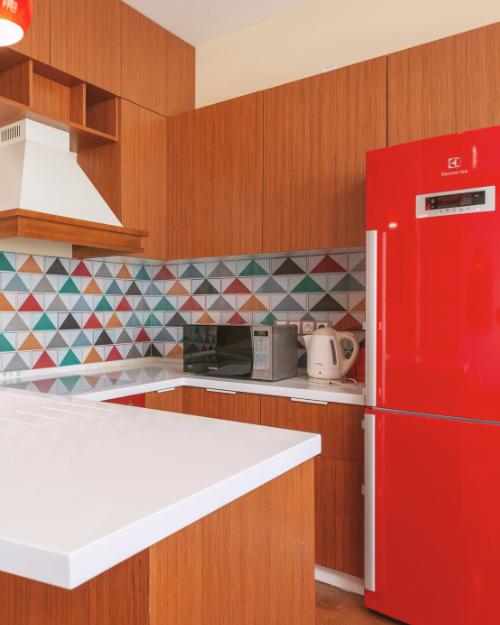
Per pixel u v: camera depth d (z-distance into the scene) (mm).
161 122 2756
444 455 1596
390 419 1711
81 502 642
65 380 2295
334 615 1805
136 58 2619
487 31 1810
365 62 2096
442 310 1599
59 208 1938
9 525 572
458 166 1568
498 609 1503
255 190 2424
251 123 2439
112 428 1049
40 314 2488
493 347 1509
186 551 701
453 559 1578
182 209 2703
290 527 963
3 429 1037
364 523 1861
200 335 2531
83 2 2344
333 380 2223
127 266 3027
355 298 2479
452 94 1880
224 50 2941
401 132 1998
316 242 2232
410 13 2338
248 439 959
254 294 2816
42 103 2320
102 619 690
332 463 1993
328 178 2197
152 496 664
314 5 2617
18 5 933
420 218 1646
